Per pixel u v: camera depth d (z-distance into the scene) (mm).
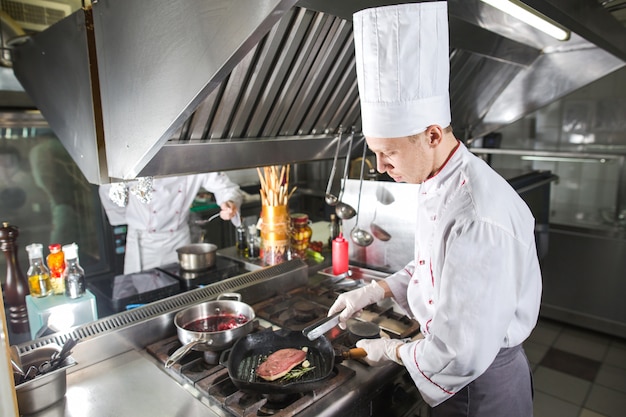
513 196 1213
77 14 1293
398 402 1433
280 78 1504
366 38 1133
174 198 2861
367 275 2176
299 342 1472
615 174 3561
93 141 1365
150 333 1544
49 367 1230
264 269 2014
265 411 1171
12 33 2389
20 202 3055
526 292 1220
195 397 1239
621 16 3270
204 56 983
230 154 1529
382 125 1151
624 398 2785
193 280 1995
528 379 1426
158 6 1050
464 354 1080
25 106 2793
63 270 1672
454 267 1097
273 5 845
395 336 1573
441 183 1262
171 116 1090
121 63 1192
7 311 1778
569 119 3740
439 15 1094
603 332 3543
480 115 3158
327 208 4871
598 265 3488
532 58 2758
